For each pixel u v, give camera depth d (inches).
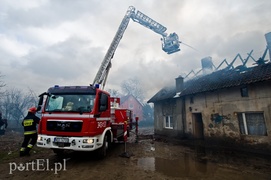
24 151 286.8
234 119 385.1
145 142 461.4
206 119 451.8
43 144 231.3
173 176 203.6
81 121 231.5
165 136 601.6
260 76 337.4
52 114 240.7
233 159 283.0
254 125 355.6
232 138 385.1
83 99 249.1
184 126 522.9
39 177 193.0
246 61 429.1
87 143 224.4
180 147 388.2
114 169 223.6
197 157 295.4
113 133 331.9
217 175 208.5
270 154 316.5
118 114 354.6
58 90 261.6
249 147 351.3
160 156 301.0
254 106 349.7
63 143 226.5
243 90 375.9
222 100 414.9
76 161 257.0
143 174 208.1
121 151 336.2
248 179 196.4
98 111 249.6
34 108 308.2
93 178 192.5
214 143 423.2
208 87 437.7
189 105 510.3
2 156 284.5
